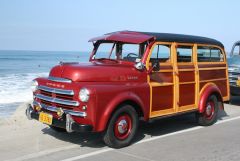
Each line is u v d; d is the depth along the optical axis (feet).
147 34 26.48
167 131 28.81
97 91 21.98
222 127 30.48
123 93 23.29
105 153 22.61
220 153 22.97
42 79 24.75
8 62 192.13
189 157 22.07
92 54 28.81
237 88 40.78
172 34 28.04
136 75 24.80
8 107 45.55
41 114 24.14
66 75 23.00
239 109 39.55
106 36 27.58
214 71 31.45
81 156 21.95
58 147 23.80
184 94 28.35
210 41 31.22
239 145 24.86
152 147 24.11
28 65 159.63
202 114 30.22
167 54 27.27
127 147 24.02
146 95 25.03
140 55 25.94
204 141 25.80
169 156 22.21
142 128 29.71
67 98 22.67
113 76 23.67
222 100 31.99
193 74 29.09
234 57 43.45
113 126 23.16
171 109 27.27
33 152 22.71
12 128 28.63
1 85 70.90
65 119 22.47
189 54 29.12
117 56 27.25
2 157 21.68
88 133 27.22
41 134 26.96
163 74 26.58
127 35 26.81
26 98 53.36
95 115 21.95
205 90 30.09
